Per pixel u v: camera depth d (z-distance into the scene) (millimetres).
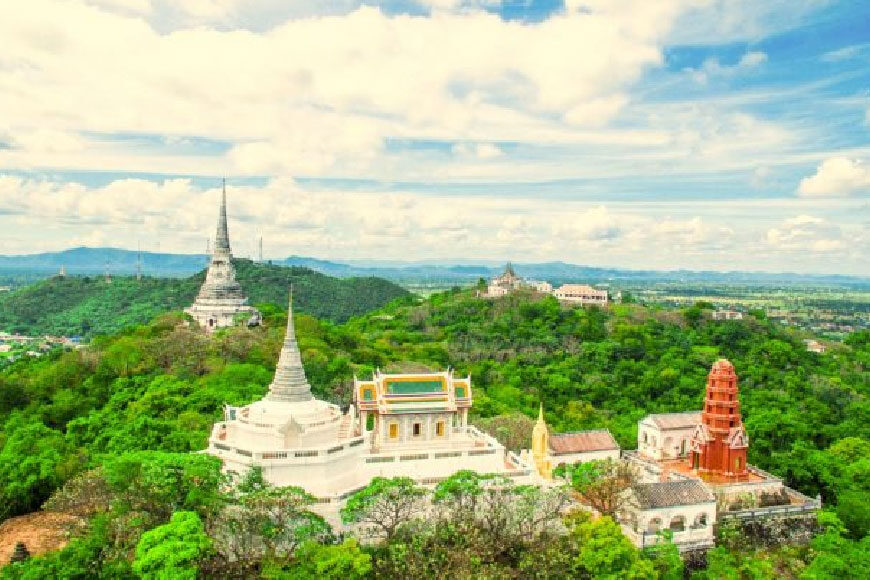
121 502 77812
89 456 106250
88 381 158750
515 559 84438
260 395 140625
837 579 89688
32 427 115562
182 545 68250
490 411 153750
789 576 98062
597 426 154125
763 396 176875
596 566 80250
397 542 82125
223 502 78688
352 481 93188
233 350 189125
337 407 105375
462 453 98625
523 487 87312
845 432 154875
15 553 78750
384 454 95500
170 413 128125
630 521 98562
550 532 89375
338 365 181750
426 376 106000
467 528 80500
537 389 194125
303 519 79438
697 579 93875
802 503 113188
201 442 105688
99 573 72688
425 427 103500
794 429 142250
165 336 193875
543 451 111312
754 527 105438
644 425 132750
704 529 99938
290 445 91000
